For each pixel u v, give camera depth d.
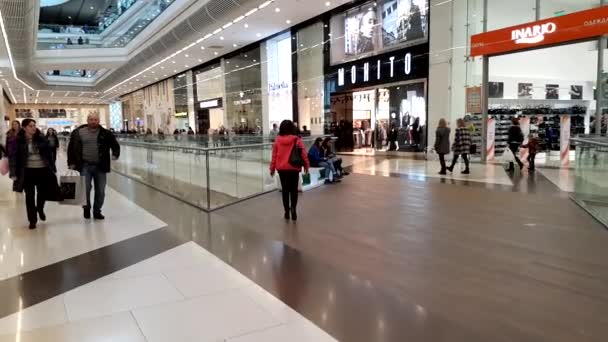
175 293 3.00
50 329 2.49
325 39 16.81
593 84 13.60
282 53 19.11
